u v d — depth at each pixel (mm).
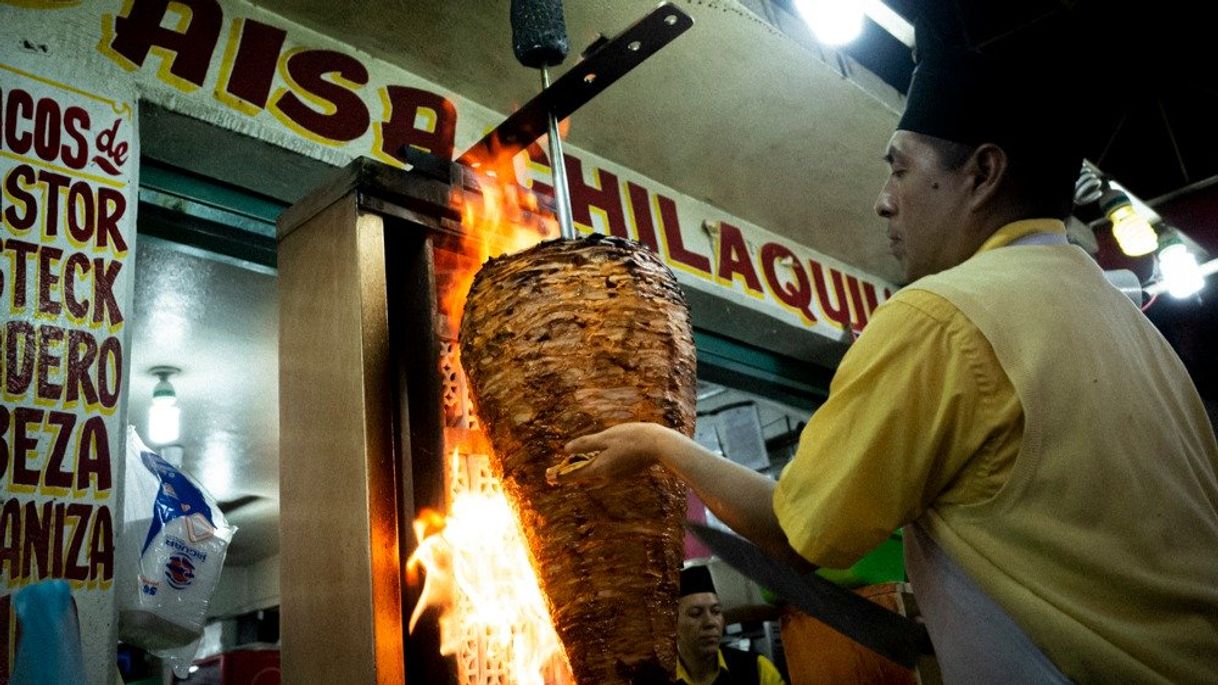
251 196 2760
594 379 1123
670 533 1112
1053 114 1124
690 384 1202
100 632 1773
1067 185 1142
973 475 968
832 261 4863
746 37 3381
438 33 2988
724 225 4266
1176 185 6383
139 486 2066
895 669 3186
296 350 1421
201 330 4066
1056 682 909
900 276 5227
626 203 3809
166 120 2426
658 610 1082
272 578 7676
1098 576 896
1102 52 5609
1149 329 1122
